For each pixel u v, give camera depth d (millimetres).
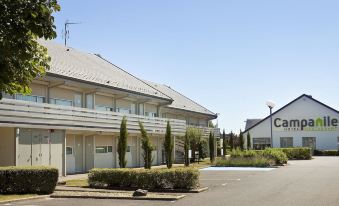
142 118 36969
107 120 31750
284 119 70000
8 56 8508
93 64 38000
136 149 40062
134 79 42312
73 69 31172
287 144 69688
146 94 37969
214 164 40312
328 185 21453
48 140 26484
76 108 28422
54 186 19078
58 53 34688
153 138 43094
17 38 8172
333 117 68000
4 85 9172
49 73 26297
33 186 18703
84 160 32469
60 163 27516
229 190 19844
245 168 36438
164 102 43000
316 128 68562
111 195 17906
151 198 17000
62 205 15523
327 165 38688
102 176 21344
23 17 8047
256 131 71062
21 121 23625
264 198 16766
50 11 8430
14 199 16812
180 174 20078
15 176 18594
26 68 9508
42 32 8289
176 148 46656
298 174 28688
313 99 68812
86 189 20562
